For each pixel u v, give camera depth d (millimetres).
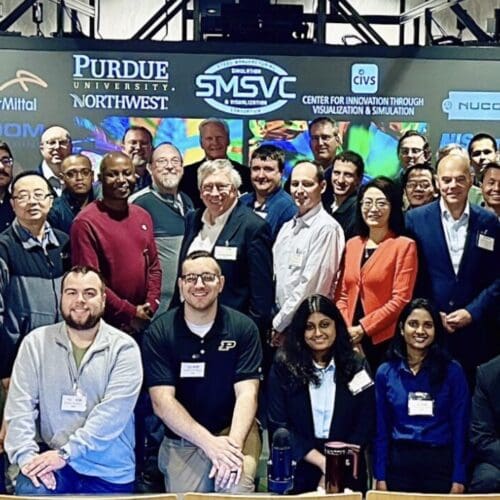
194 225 4227
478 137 4273
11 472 4008
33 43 4188
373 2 5656
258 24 4449
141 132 4230
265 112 4246
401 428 3727
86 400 3588
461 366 3938
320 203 4238
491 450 3639
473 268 4242
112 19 5559
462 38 5484
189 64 4230
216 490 3551
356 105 4258
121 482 3605
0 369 4168
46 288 4199
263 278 4211
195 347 3748
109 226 4207
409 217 4246
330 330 3711
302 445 3668
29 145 4199
